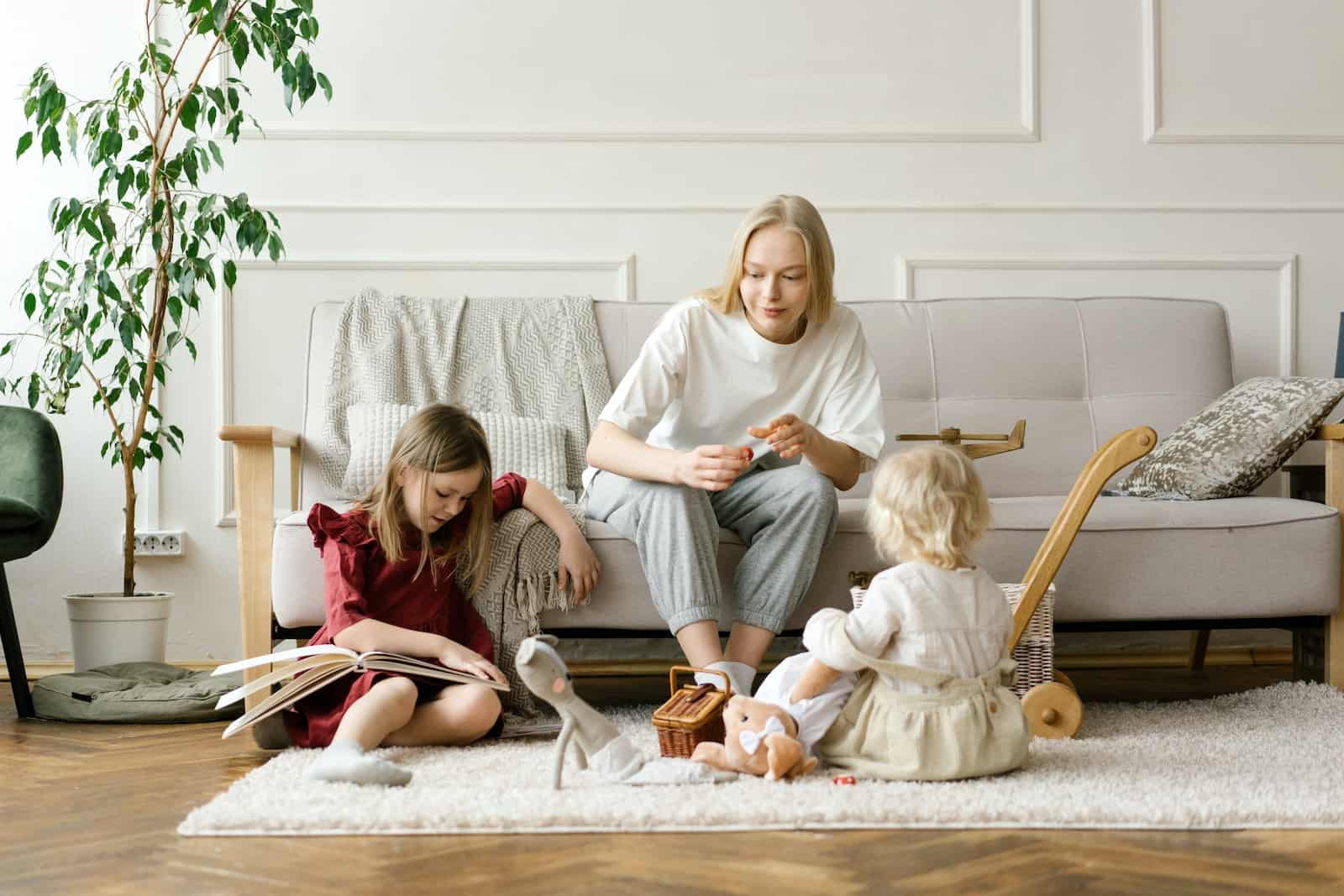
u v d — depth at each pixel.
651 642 2.89
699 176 2.99
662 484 1.93
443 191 2.96
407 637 1.79
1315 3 3.05
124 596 2.60
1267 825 1.35
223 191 2.92
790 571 1.93
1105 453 1.91
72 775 1.72
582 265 2.96
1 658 2.86
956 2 3.01
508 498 2.03
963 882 1.16
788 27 3.00
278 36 2.66
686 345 2.04
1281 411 2.24
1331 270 3.04
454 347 2.58
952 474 1.62
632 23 2.99
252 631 2.11
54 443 2.45
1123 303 2.75
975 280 3.00
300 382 2.91
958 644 1.59
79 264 2.89
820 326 2.10
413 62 2.96
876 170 3.00
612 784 1.51
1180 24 3.03
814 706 1.61
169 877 1.19
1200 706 2.20
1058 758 1.69
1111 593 2.12
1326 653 2.21
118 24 2.91
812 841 1.30
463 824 1.34
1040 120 3.02
